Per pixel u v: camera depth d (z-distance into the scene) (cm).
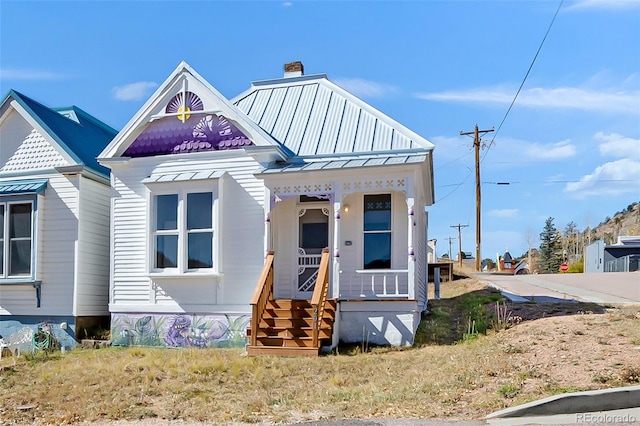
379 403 800
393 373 997
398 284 1348
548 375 847
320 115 1560
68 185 1558
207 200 1441
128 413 808
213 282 1417
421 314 1583
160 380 985
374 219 1398
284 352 1185
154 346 1428
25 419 810
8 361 1237
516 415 711
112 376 1014
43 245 1551
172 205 1465
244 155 1440
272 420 752
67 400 888
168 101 1507
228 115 1455
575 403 718
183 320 1424
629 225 10281
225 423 751
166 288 1447
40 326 1516
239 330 1386
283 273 1441
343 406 803
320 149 1449
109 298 1574
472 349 1116
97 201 1614
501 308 1502
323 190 1357
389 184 1321
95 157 1666
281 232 1457
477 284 2453
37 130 1595
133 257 1481
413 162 1288
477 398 788
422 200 1666
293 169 1356
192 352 1254
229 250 1421
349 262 1388
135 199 1502
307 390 907
